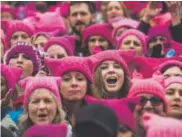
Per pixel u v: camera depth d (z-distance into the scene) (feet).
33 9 42.83
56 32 35.73
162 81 27.20
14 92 27.55
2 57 32.73
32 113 25.40
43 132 22.35
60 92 26.96
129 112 24.90
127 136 24.79
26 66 29.37
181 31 34.42
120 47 32.65
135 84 26.09
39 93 25.48
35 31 35.81
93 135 18.52
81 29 36.96
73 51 33.60
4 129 20.74
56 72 27.40
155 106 25.79
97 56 27.96
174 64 28.66
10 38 34.58
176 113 26.58
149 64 29.71
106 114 18.60
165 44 32.91
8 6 41.78
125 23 35.78
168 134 22.15
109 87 27.63
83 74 27.17
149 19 35.96
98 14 40.96
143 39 32.63
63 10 39.99
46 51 32.48
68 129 22.71
